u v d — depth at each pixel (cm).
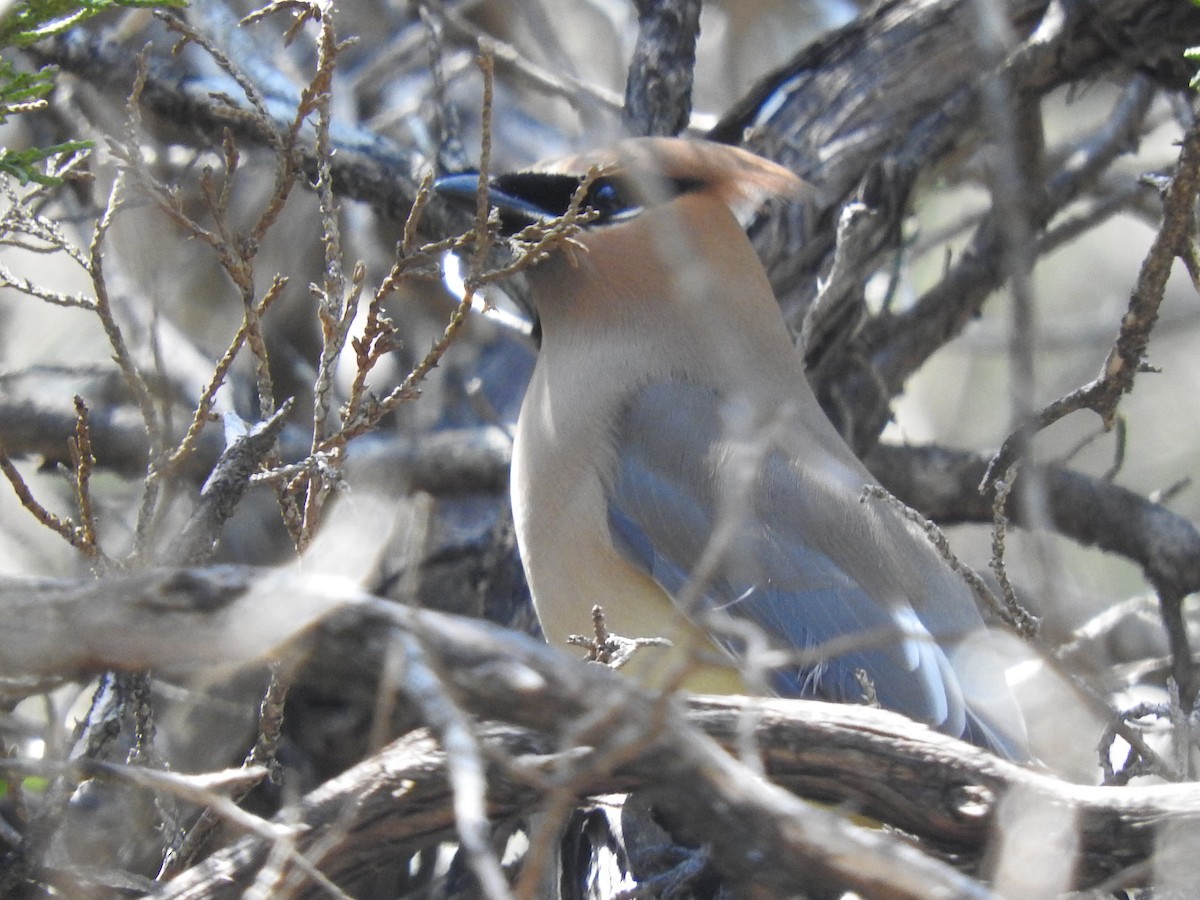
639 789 588
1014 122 1130
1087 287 1502
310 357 1309
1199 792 640
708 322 995
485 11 1407
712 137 1164
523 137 1399
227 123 1095
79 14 757
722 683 898
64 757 724
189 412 1162
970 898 534
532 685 568
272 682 700
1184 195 843
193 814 862
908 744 649
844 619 930
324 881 578
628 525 959
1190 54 810
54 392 1198
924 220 1486
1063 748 970
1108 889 647
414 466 1174
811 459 972
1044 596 701
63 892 692
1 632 564
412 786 634
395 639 568
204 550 721
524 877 527
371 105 1363
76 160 827
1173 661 1017
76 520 1119
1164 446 1420
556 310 1027
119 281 1225
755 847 563
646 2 1149
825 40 1166
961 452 1173
